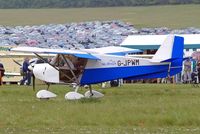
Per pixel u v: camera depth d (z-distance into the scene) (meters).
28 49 58.47
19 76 99.88
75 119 40.25
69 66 58.19
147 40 116.94
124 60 59.53
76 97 56.22
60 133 35.25
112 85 81.69
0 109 46.59
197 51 104.69
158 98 55.31
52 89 72.00
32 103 52.34
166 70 61.19
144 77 60.75
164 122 38.94
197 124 38.44
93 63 58.41
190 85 84.88
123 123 39.09
